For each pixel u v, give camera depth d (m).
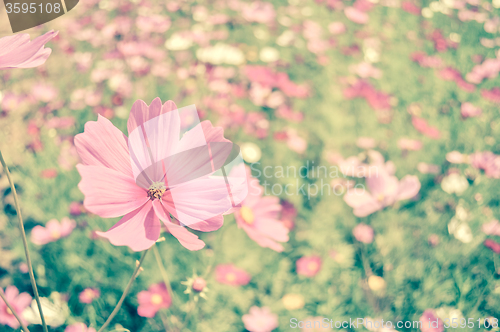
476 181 0.96
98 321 0.66
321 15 1.65
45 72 1.23
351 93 1.21
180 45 1.31
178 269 0.76
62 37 1.34
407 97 1.30
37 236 0.75
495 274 0.78
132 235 0.38
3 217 0.81
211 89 1.17
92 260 0.75
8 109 1.07
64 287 0.71
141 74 1.21
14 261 0.74
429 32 1.66
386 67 1.43
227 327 0.69
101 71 1.21
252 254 0.81
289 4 1.67
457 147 1.12
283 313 0.71
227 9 1.55
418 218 0.89
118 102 1.13
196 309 0.70
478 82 1.38
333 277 0.78
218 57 1.30
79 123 1.05
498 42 1.65
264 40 1.41
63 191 0.88
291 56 1.38
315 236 0.85
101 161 0.39
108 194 0.39
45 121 1.05
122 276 0.73
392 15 1.73
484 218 0.89
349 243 0.86
